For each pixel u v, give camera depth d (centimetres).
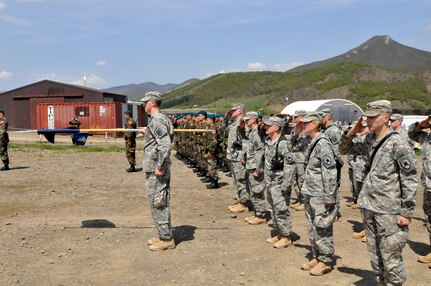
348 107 4306
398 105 9112
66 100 4075
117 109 3516
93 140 3078
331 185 541
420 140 660
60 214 894
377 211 456
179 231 774
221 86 14138
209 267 600
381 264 477
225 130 1182
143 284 544
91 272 582
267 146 680
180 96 14612
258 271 586
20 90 4128
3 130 1477
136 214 895
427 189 634
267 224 824
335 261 626
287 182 655
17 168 1545
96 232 762
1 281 550
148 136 661
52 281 552
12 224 811
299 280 554
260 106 10412
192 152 1499
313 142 558
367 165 488
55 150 2236
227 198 1071
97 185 1227
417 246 704
